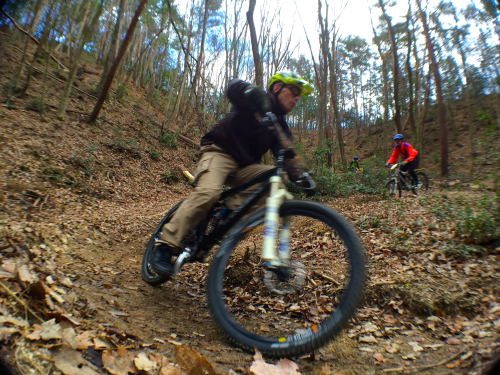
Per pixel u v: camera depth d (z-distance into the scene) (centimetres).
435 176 1512
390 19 1664
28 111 980
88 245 349
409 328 211
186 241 217
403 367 158
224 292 251
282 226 180
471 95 2273
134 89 2245
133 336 159
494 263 296
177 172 1117
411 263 314
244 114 205
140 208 710
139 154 1119
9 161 660
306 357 166
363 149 3431
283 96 205
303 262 273
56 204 547
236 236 182
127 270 291
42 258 248
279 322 205
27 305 152
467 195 530
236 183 218
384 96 2922
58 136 916
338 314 149
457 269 295
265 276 178
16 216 415
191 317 208
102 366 128
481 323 207
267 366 145
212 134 217
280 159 188
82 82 1533
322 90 1744
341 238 163
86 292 208
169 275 214
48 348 126
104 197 734
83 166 823
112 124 1268
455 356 166
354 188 970
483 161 432
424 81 2008
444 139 1437
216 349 166
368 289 251
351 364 162
